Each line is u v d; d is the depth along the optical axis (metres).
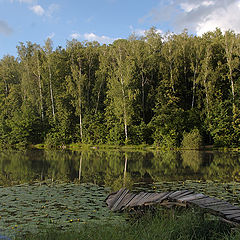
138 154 27.84
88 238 5.64
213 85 35.50
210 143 35.25
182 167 18.11
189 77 39.97
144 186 12.11
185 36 41.59
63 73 45.22
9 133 41.34
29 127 41.09
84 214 7.90
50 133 41.09
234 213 6.08
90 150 33.59
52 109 44.94
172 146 33.88
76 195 10.37
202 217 6.38
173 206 7.27
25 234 6.33
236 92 34.97
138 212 7.61
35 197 10.05
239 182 12.80
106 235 5.61
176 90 38.56
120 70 37.19
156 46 42.62
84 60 45.28
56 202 9.30
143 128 37.12
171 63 39.81
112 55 42.09
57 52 45.38
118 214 7.86
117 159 23.30
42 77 45.75
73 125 42.88
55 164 20.19
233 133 32.84
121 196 9.20
